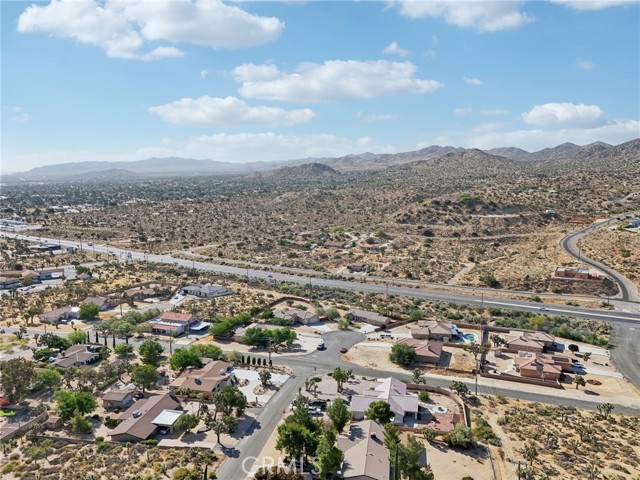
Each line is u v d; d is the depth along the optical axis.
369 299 183.88
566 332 145.88
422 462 81.25
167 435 90.00
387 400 98.56
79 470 77.75
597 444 87.25
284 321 152.12
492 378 117.56
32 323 156.50
